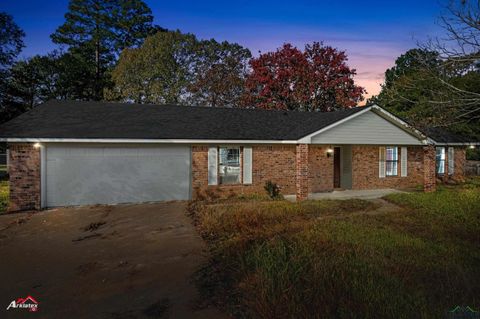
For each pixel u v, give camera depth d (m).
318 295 3.76
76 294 4.13
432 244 5.98
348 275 4.30
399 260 5.06
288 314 3.39
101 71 34.59
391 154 14.95
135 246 6.19
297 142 11.30
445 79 10.79
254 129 12.52
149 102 27.83
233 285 4.30
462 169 16.75
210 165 11.88
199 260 5.36
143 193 11.16
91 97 31.09
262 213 8.47
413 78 14.57
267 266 4.50
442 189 13.49
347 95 25.64
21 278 4.68
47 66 29.11
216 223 7.64
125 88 27.62
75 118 11.39
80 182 10.57
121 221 8.33
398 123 12.46
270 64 26.98
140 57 27.50
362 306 3.50
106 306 3.79
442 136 16.03
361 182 14.34
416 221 7.94
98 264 5.23
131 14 36.12
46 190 10.23
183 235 6.95
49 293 4.17
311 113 16.05
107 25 34.97
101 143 10.73
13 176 9.66
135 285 4.39
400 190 14.05
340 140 11.81
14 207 9.68
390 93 15.19
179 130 11.41
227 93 29.61
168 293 4.13
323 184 14.00
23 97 25.23
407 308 3.48
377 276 4.36
